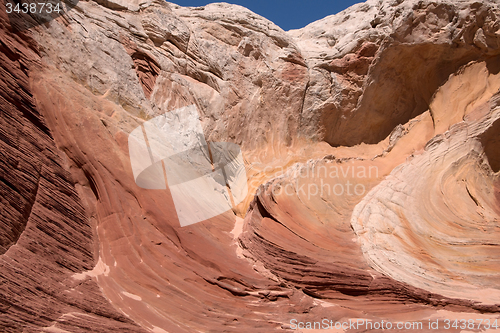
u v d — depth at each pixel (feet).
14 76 24.16
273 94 43.93
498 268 27.61
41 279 18.92
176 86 37.83
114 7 36.52
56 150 25.08
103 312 19.40
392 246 29.96
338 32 49.39
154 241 25.22
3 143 21.25
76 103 27.53
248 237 29.30
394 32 42.04
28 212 21.21
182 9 44.98
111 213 25.41
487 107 40.27
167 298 22.17
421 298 24.14
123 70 33.81
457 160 38.45
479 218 34.22
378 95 44.62
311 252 28.76
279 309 23.34
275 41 45.83
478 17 40.81
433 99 43.45
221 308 22.54
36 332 16.26
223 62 42.57
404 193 35.73
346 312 23.50
